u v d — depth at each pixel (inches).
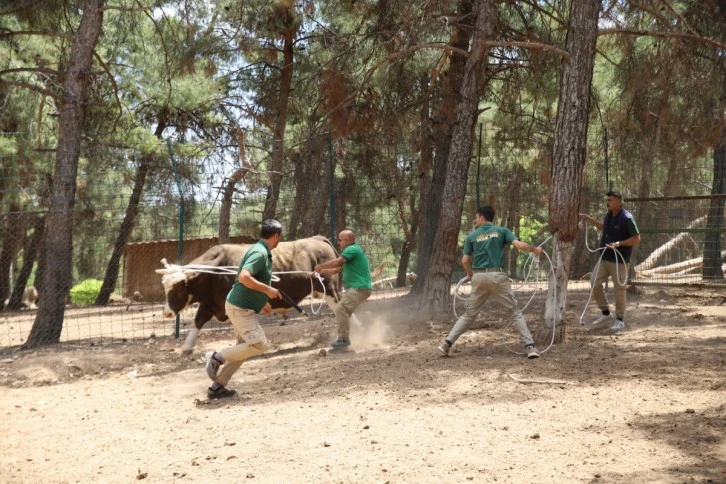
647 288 592.1
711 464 183.8
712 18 491.2
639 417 227.1
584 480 177.8
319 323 473.1
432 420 233.8
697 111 514.3
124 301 882.1
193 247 882.8
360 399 266.8
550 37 520.1
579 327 413.7
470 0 513.3
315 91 617.6
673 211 585.6
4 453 230.2
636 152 591.5
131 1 602.2
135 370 372.2
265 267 281.7
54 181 466.6
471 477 182.7
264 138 830.5
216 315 403.2
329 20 650.2
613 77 613.0
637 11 476.4
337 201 628.1
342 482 183.6
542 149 645.3
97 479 199.9
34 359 384.2
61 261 459.8
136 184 792.3
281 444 218.1
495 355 335.6
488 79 549.6
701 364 299.9
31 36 643.5
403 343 387.2
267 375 331.0
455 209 476.1
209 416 260.5
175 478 195.5
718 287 518.3
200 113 848.9
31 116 690.8
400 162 609.0
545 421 227.5
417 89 571.5
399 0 500.1
